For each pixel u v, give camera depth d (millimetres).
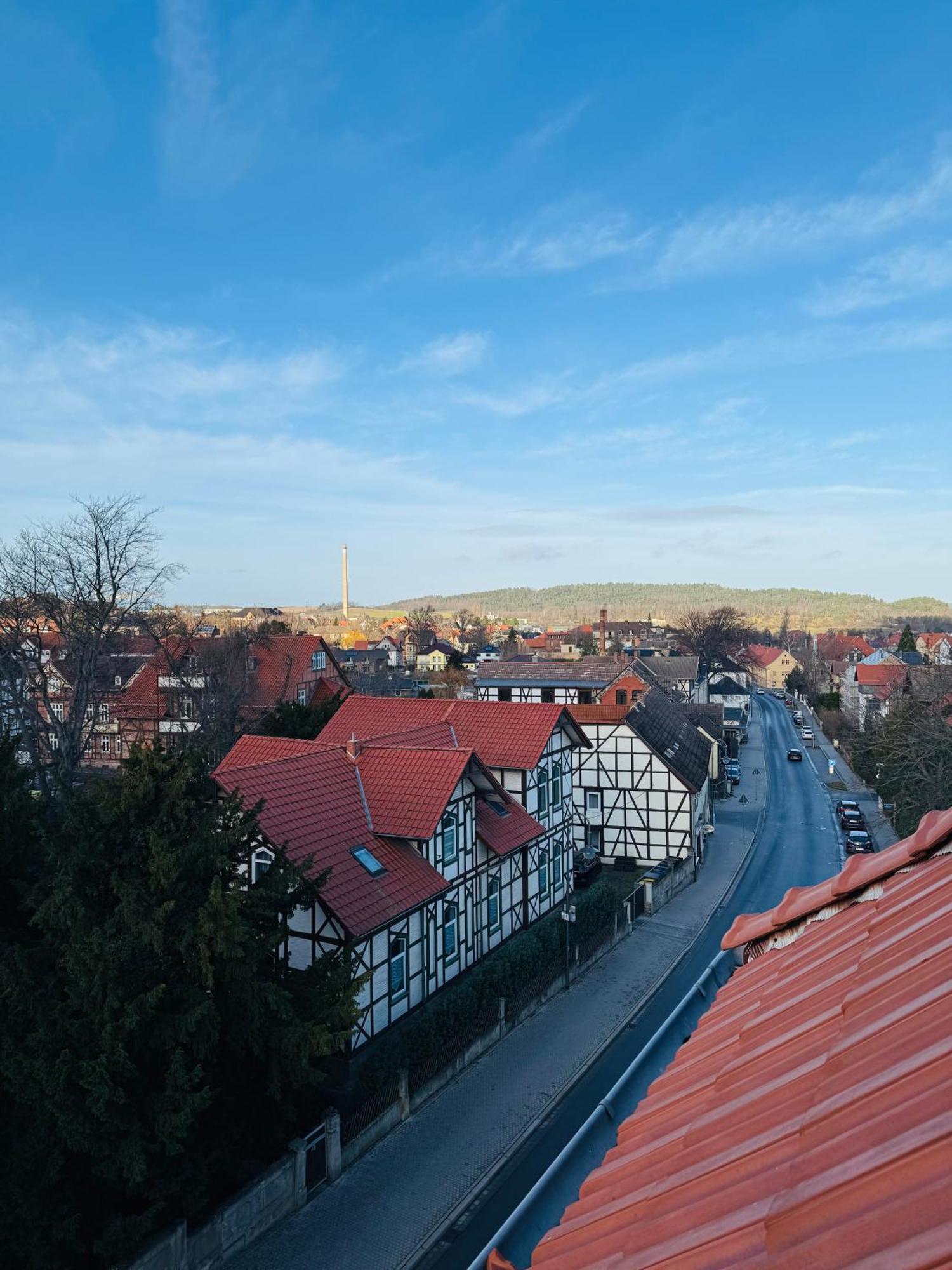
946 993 5023
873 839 50125
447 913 25781
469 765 26625
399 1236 16781
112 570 37312
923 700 47094
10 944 15844
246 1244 16234
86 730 47031
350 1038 20328
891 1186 3523
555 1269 4770
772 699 136250
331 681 66312
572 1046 25016
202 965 14430
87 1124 13047
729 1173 4633
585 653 147250
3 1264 13234
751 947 10375
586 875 39312
